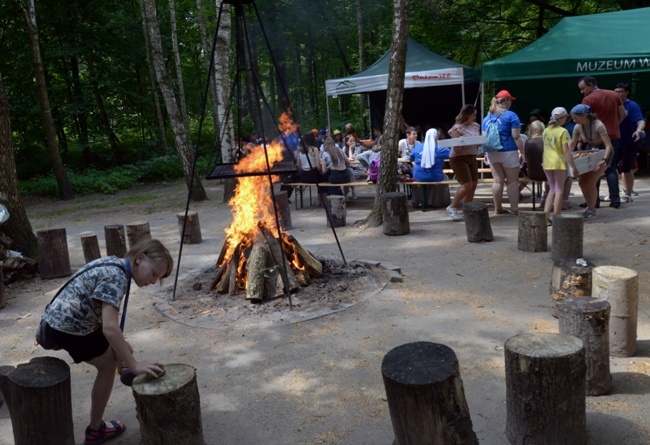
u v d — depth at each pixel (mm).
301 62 28406
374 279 5949
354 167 13266
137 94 24156
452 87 17266
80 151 25016
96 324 3051
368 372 3994
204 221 10820
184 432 2951
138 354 4598
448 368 2762
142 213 12703
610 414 3270
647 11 12258
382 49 22922
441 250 7168
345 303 5352
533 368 2865
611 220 8047
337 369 4070
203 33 16609
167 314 5438
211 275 6414
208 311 5414
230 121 12500
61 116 22047
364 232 8500
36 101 21062
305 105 28688
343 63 25344
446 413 2705
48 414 3082
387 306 5250
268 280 5594
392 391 2770
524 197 10531
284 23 23375
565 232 6176
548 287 5500
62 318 2959
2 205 7453
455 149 8484
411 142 11547
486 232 7391
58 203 16281
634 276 3889
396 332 4641
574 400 2895
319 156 10930
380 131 13711
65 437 3180
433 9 19344
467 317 4867
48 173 20531
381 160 8586
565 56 11609
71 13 21812
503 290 5504
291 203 11898
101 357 3129
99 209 14156
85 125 23172
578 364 2875
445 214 9516
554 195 7746
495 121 8656
